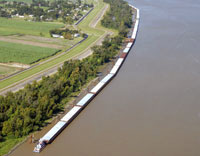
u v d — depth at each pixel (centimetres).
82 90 16925
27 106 13762
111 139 12381
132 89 17212
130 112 14562
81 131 12962
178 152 11594
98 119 13950
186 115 14325
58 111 14438
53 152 11525
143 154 11450
